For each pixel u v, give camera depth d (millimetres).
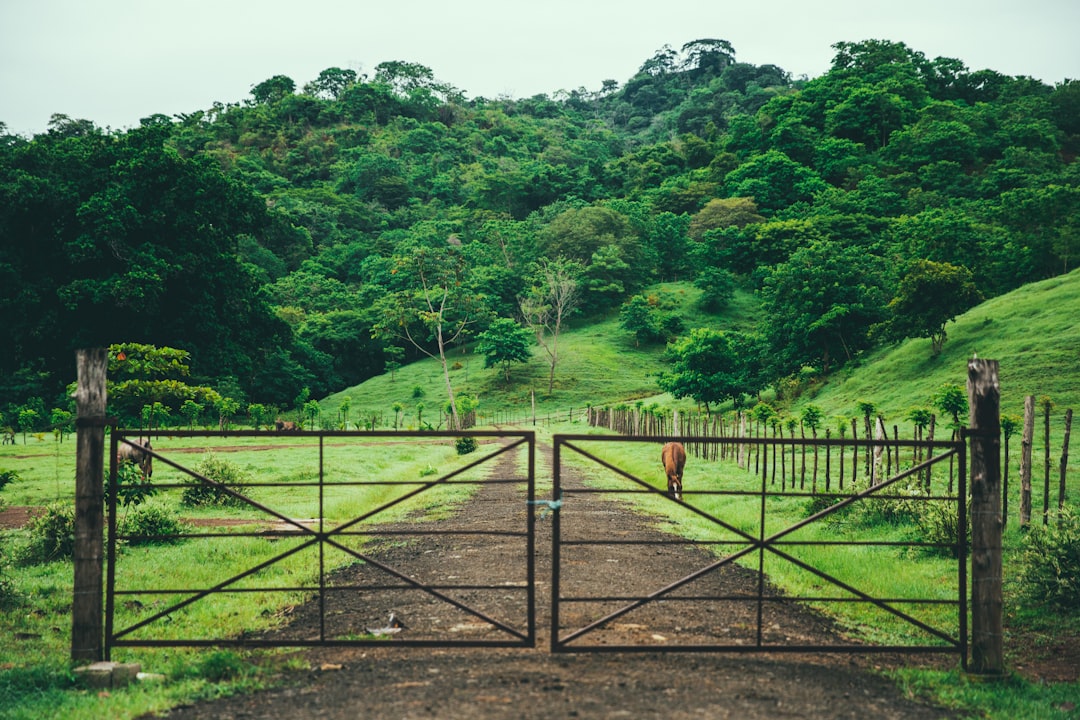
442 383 105500
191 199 50594
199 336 50750
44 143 53094
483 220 158875
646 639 8086
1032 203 80375
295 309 115750
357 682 6668
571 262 127875
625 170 183500
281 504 18797
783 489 19172
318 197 167375
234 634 8547
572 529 14898
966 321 60375
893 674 7281
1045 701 6762
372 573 11492
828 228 118625
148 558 12656
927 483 17297
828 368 68188
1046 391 43750
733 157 164625
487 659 7301
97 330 47875
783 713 5992
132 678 7160
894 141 145500
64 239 48156
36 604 10117
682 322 117188
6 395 64562
